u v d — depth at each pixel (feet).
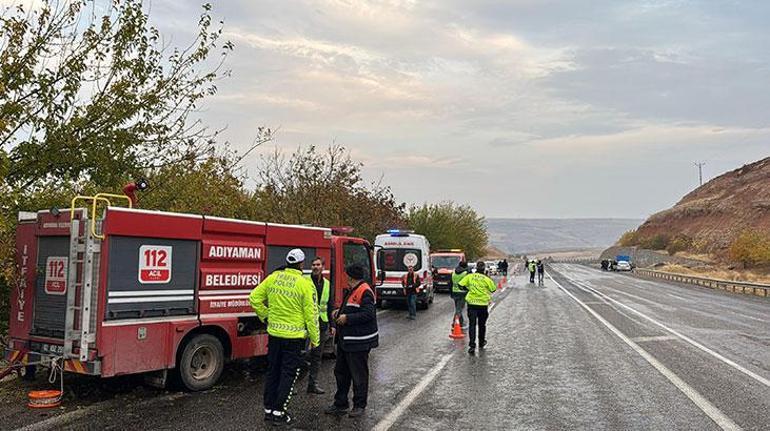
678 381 32.07
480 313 42.50
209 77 41.93
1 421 22.90
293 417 24.29
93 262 24.66
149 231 26.23
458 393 28.96
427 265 78.59
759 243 240.94
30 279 26.91
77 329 24.70
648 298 97.60
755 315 70.49
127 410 24.73
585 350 42.50
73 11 35.81
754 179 382.63
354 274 25.61
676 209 429.38
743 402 27.53
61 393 25.38
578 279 177.27
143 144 40.22
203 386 28.40
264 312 24.63
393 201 119.14
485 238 248.32
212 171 50.37
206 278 28.78
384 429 22.74
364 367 24.97
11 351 27.55
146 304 26.16
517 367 35.88
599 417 24.95
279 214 83.15
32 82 34.53
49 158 35.55
